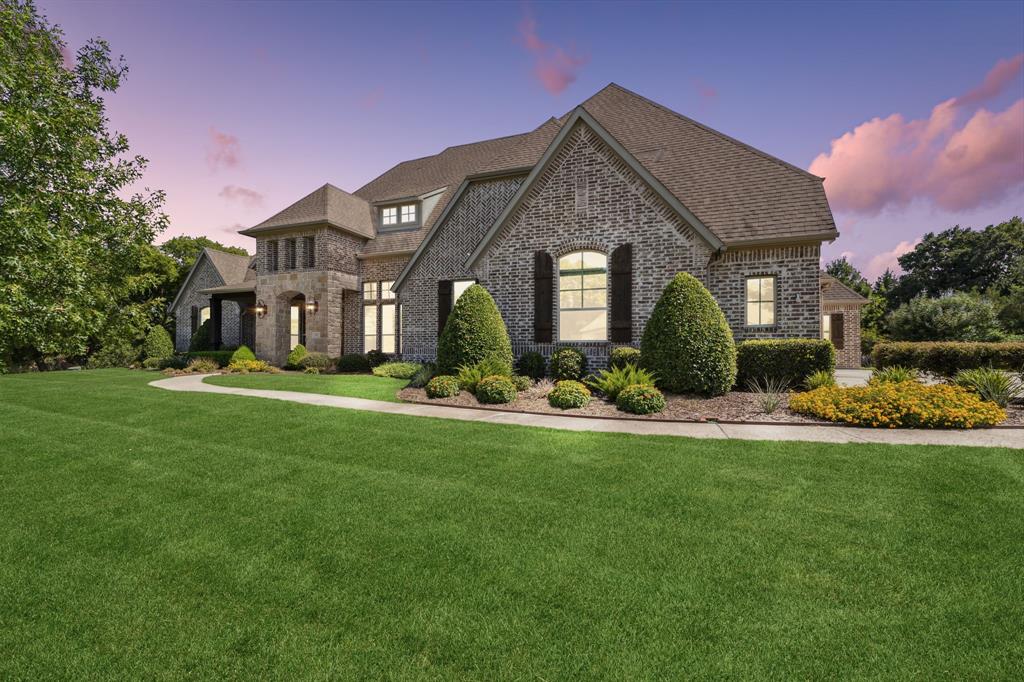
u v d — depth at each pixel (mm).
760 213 12727
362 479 5457
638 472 5566
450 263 18109
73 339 8555
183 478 5566
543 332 13680
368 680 2336
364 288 21828
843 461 5820
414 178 24078
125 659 2525
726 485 5078
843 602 2963
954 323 22125
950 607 2893
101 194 9484
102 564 3586
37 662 2512
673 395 10453
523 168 17156
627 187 12953
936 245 54406
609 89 18125
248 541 3949
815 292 12102
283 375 17766
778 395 10211
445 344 13039
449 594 3105
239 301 27141
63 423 8539
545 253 13742
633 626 2732
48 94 8984
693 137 15320
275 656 2531
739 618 2799
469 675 2363
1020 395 9844
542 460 6125
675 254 12445
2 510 4664
